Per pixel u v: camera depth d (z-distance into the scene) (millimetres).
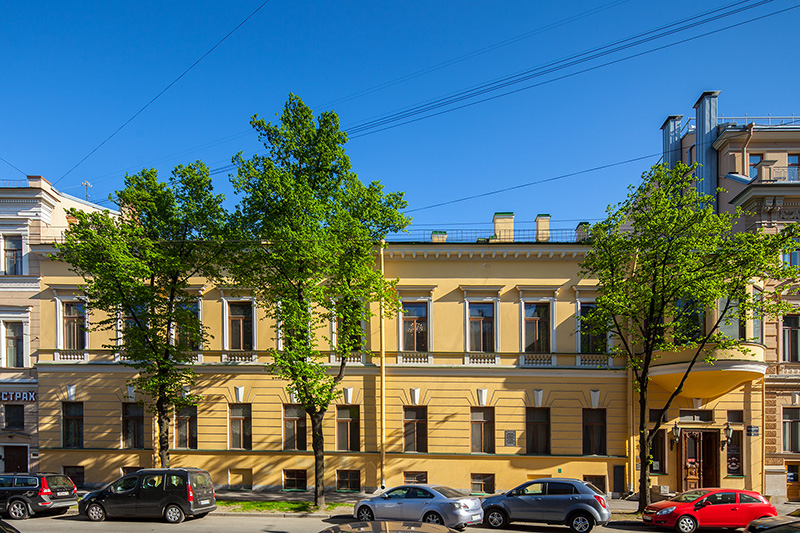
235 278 21734
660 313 19125
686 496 18000
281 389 24609
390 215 20156
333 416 24297
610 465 23156
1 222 26172
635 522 18547
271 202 19609
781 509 21359
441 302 24547
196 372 24812
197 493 18500
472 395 23953
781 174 26547
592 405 23500
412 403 24062
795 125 27234
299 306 19484
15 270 26172
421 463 23719
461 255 24469
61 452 25078
